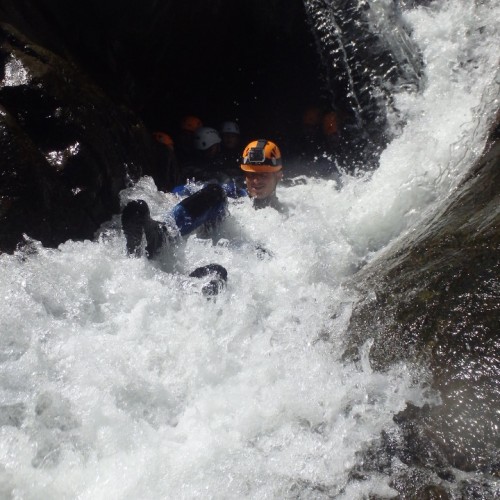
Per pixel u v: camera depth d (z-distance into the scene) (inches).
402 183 204.1
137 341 151.8
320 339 146.4
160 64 306.8
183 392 139.1
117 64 279.3
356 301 153.5
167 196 224.7
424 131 219.0
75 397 134.1
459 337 130.3
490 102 207.0
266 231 208.8
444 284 142.9
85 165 200.1
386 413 123.6
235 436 125.9
